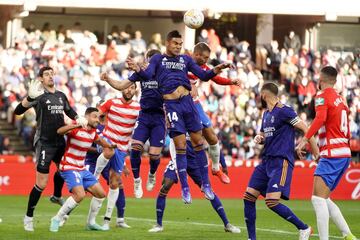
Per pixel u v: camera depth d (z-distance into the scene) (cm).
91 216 3250
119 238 2986
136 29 7469
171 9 7069
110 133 3391
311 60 6950
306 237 2756
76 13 7325
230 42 7106
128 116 3391
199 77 2928
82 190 3134
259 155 6050
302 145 2675
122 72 6375
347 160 2717
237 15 7656
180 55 2938
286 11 7244
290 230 3394
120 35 6912
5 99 6056
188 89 2948
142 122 3269
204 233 3225
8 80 6116
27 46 6450
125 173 3422
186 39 7181
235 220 3912
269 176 2752
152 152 3259
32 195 3159
